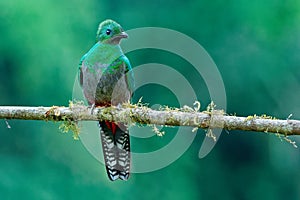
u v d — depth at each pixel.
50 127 17.72
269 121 7.32
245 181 20.19
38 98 18.20
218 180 19.94
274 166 20.19
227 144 20.31
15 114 7.96
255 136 20.27
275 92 19.39
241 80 19.36
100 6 18.83
